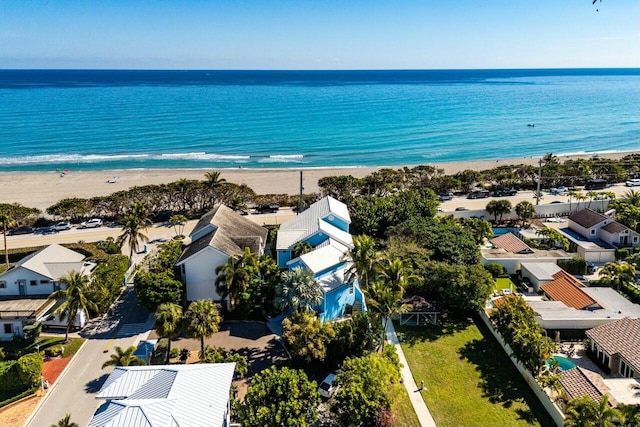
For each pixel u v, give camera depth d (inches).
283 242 2637.8
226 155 6338.6
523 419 1688.0
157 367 1530.5
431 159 6215.6
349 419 1526.8
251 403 1513.3
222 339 2166.6
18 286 2361.0
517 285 2704.2
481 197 4379.9
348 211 3230.8
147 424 1249.4
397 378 1729.8
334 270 2367.1
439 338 2196.1
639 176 4982.8
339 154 6422.2
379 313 2021.4
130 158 6127.0
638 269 2743.6
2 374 1823.3
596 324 2165.4
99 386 1866.4
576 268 2785.4
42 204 4227.4
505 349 2078.0
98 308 2298.2
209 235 2610.7
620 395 1696.6
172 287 2284.7
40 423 1674.5
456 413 1718.8
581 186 4729.3
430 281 2378.2
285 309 2305.6
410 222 2992.1
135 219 2859.3
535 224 3567.9
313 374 1895.9
